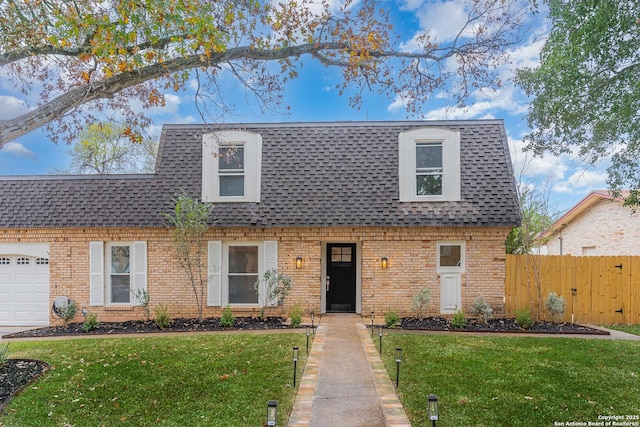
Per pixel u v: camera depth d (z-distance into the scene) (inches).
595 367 275.4
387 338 363.6
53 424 193.8
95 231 483.8
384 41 312.3
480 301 442.6
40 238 486.3
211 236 485.1
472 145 496.4
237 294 494.6
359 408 211.3
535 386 239.1
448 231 469.7
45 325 489.7
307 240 483.5
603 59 415.2
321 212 472.4
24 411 208.4
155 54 285.9
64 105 267.4
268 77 351.9
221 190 500.4
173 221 445.1
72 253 486.9
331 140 513.7
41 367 282.5
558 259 474.0
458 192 473.4
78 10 263.7
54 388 240.2
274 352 316.8
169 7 244.5
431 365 279.4
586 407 210.1
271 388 238.7
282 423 192.9
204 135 495.2
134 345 344.2
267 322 450.0
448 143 481.1
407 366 278.4
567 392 230.1
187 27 260.4
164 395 228.5
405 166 482.6
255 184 490.3
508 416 199.2
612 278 471.8
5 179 504.1
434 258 473.7
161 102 331.6
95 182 502.3
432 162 489.7
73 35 252.7
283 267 485.1
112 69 253.6
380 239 477.1
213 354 311.1
